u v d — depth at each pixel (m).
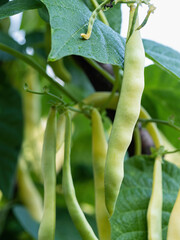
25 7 0.41
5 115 0.74
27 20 0.79
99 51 0.35
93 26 0.37
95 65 0.53
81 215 0.38
